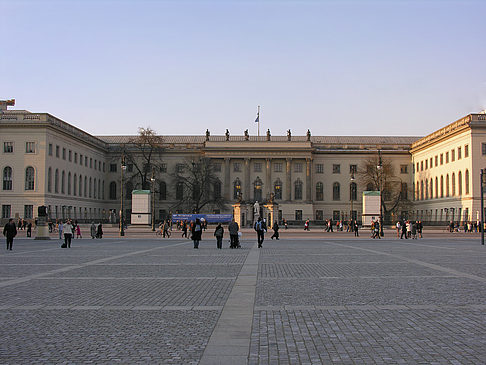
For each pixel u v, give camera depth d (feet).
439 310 53.62
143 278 80.02
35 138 367.86
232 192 506.48
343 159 522.47
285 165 509.76
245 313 52.26
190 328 45.85
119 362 36.19
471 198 362.12
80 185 441.68
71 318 50.11
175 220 395.96
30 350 39.19
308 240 225.35
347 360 36.76
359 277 81.10
